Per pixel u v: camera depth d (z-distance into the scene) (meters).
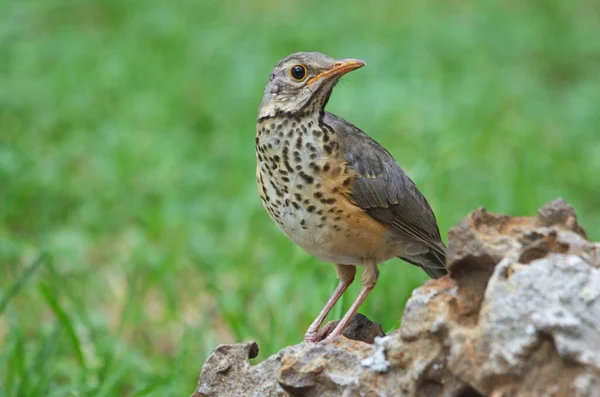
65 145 17.23
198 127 18.41
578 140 18.64
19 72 20.17
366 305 11.65
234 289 13.17
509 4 26.22
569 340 5.59
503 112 19.38
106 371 10.48
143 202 15.64
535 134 17.94
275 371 7.44
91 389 10.15
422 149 16.56
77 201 15.59
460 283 6.33
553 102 20.94
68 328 10.48
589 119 19.59
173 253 13.62
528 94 20.89
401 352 6.44
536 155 17.03
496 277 5.95
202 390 7.62
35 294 12.70
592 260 6.13
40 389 10.07
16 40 22.09
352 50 22.14
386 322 11.44
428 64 21.47
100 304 13.16
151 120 18.27
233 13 25.50
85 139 17.53
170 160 16.59
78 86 19.55
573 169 16.95
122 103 18.97
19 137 17.62
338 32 23.88
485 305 5.95
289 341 11.00
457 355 6.05
